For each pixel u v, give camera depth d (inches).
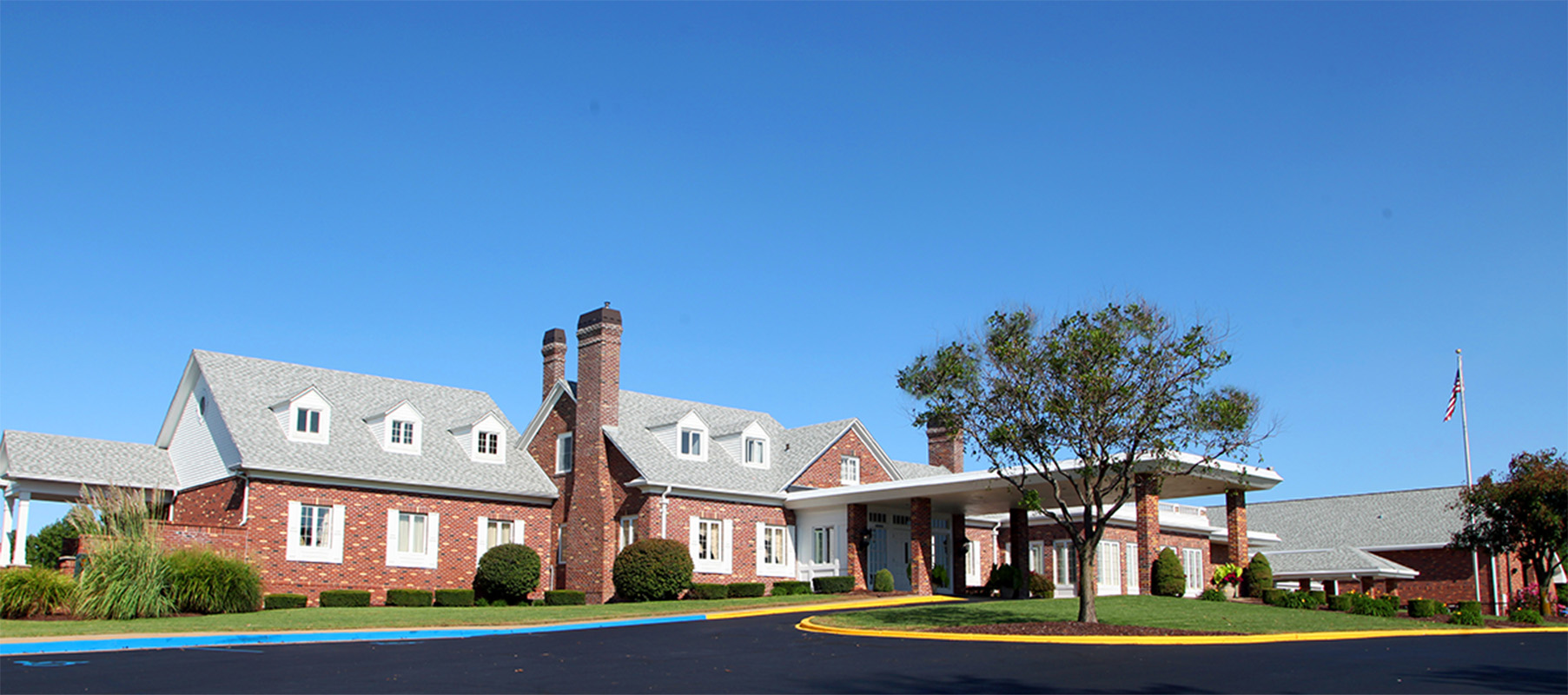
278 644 848.3
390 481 1437.0
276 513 1337.4
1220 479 1300.4
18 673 619.2
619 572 1485.0
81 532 1055.6
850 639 909.8
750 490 1636.3
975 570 1945.1
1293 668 681.6
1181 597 1274.6
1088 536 992.2
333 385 1589.6
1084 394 960.9
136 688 561.0
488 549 1520.7
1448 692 575.2
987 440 1001.5
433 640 898.7
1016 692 576.1
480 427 1619.1
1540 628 1182.9
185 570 1060.5
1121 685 603.5
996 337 994.1
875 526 1644.9
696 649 813.9
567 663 708.0
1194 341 948.0
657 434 1665.8
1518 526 1509.6
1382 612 1225.4
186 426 1523.1
